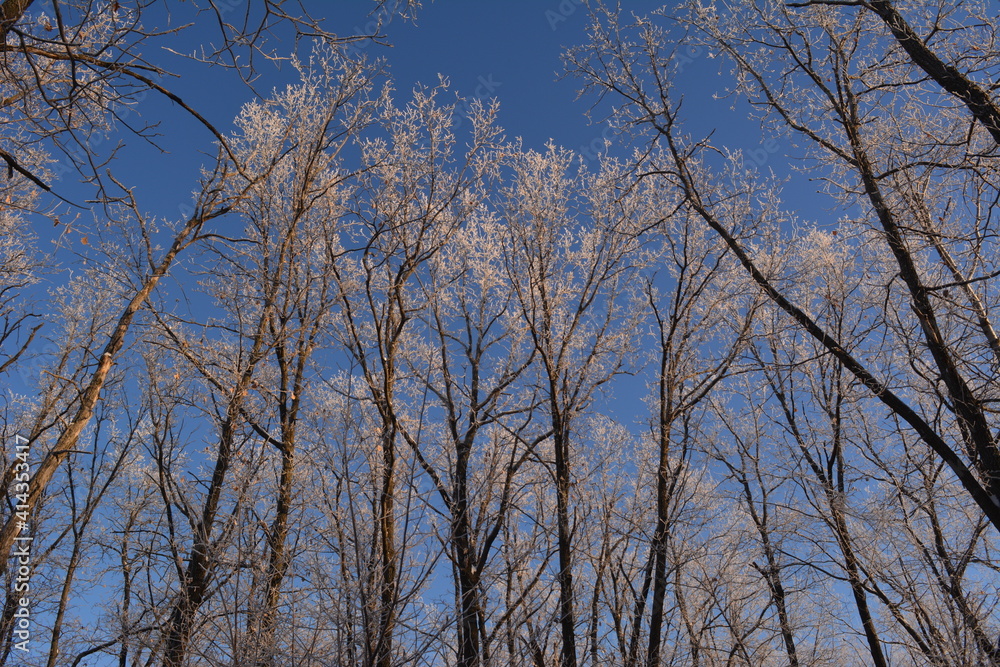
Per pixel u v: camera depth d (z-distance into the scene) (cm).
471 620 644
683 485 916
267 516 705
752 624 1034
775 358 1037
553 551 777
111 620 703
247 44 453
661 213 966
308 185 846
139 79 437
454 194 825
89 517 910
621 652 856
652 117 830
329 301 823
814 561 949
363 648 510
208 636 567
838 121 796
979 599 775
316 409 627
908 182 710
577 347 879
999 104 642
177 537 668
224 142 490
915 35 677
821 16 790
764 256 956
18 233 714
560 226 887
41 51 409
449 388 785
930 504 864
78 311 874
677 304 944
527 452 788
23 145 470
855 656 1137
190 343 717
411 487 548
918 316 702
